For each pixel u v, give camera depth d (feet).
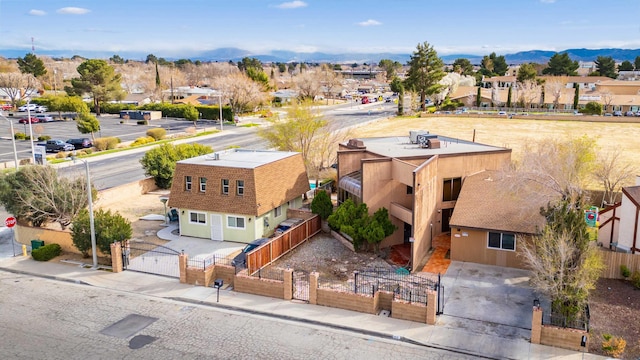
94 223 99.40
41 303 82.94
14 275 95.14
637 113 365.61
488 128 311.06
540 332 67.62
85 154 221.25
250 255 93.61
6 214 135.95
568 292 71.00
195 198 115.85
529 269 95.14
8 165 184.24
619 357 64.44
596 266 74.59
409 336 70.38
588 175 141.18
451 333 71.20
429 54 392.27
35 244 105.19
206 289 87.35
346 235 112.98
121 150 231.09
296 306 80.43
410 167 102.47
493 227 96.27
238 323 75.51
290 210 127.34
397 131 300.20
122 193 150.92
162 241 114.11
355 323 74.38
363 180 108.78
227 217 113.39
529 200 100.27
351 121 352.28
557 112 376.68
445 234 117.80
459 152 118.73
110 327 74.69
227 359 65.77
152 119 365.61
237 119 345.51
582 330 66.28
